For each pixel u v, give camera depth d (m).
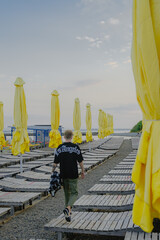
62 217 3.78
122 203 4.21
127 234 3.02
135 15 2.31
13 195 5.16
